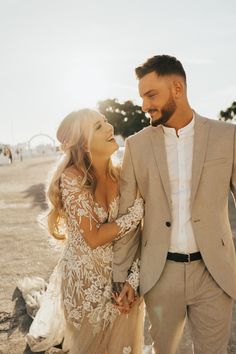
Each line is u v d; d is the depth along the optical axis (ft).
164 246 9.12
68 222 9.84
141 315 10.37
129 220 9.60
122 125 86.63
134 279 9.65
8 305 16.26
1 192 56.80
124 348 9.98
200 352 9.29
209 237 8.96
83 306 9.68
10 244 26.00
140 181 9.51
